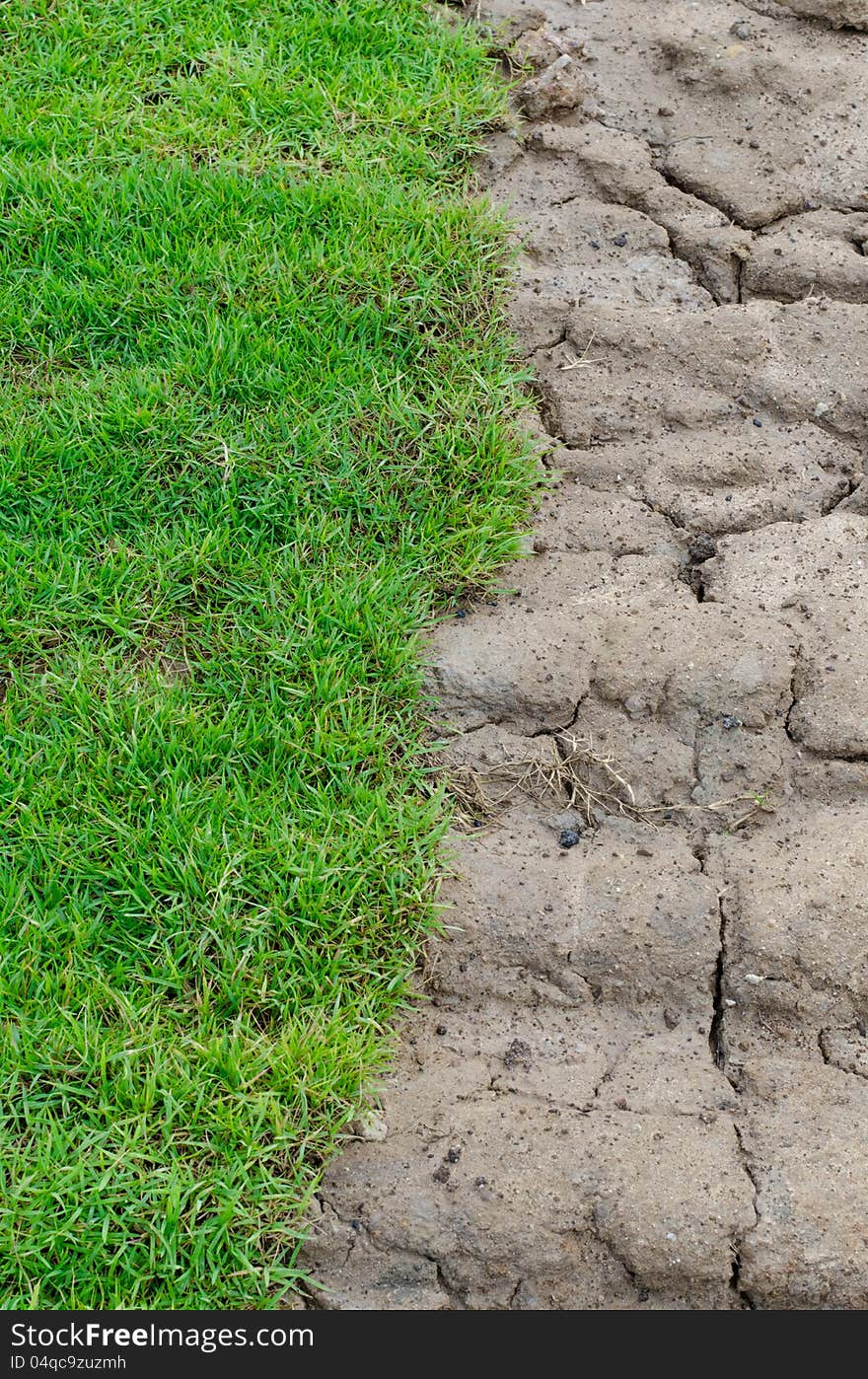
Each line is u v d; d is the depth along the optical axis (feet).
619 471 12.51
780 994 9.47
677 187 14.74
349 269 13.28
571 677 10.98
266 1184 8.59
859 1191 8.57
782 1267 8.34
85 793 10.16
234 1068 8.85
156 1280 8.38
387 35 15.49
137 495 12.01
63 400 12.41
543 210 14.48
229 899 9.63
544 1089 9.12
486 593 11.69
